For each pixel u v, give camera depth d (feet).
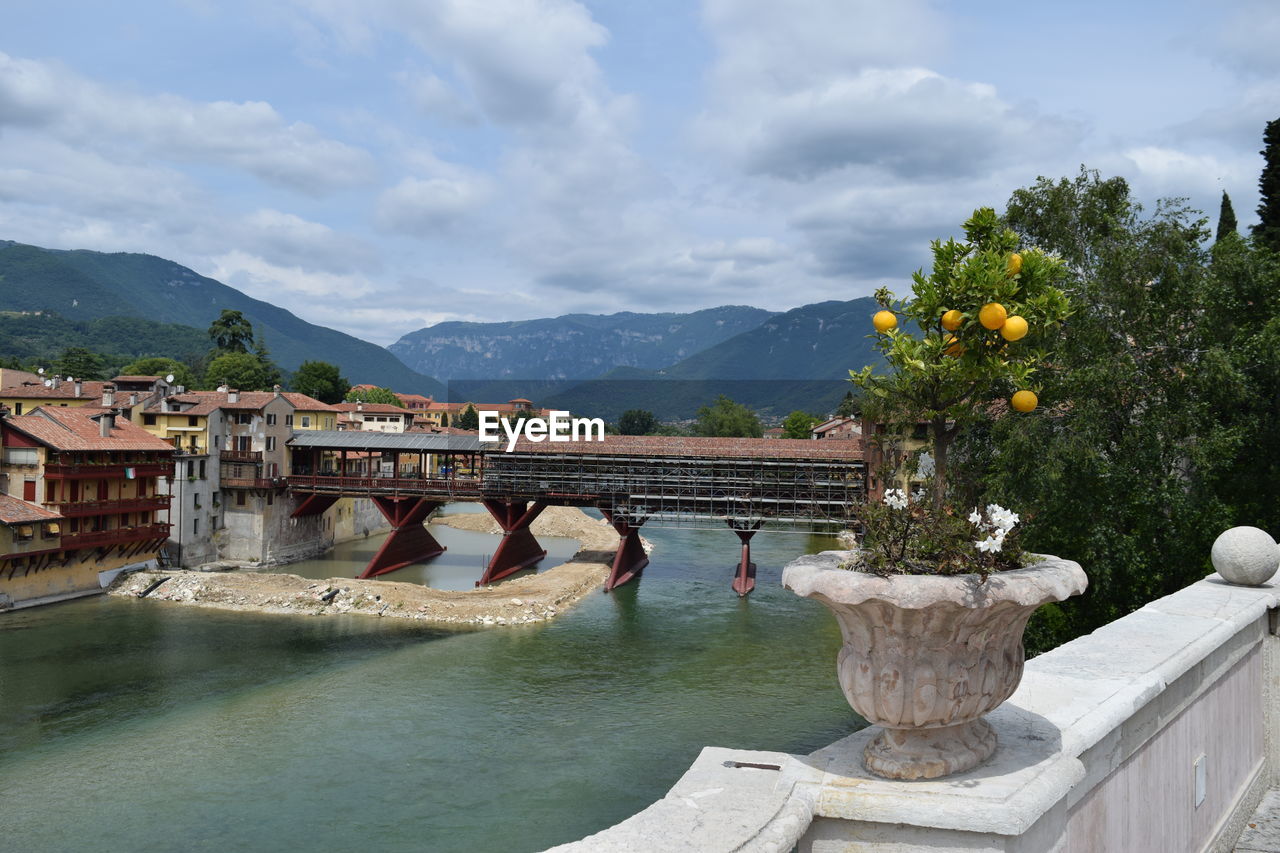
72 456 192.34
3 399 310.45
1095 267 97.40
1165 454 90.17
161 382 278.87
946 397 18.40
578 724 115.55
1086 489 89.10
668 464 230.48
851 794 14.10
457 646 157.38
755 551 273.95
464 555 270.46
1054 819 15.90
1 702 124.06
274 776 97.96
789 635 165.99
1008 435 91.50
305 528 263.90
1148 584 89.15
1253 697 32.45
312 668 142.41
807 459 224.74
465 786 95.50
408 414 475.72
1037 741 16.70
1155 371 93.20
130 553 210.59
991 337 17.72
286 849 81.15
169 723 115.44
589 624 175.32
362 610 185.26
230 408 244.42
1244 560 33.53
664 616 182.80
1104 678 21.40
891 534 15.30
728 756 16.21
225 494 244.42
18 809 89.45
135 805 90.38
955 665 14.40
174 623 173.27
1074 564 16.40
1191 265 93.76
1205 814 26.63
